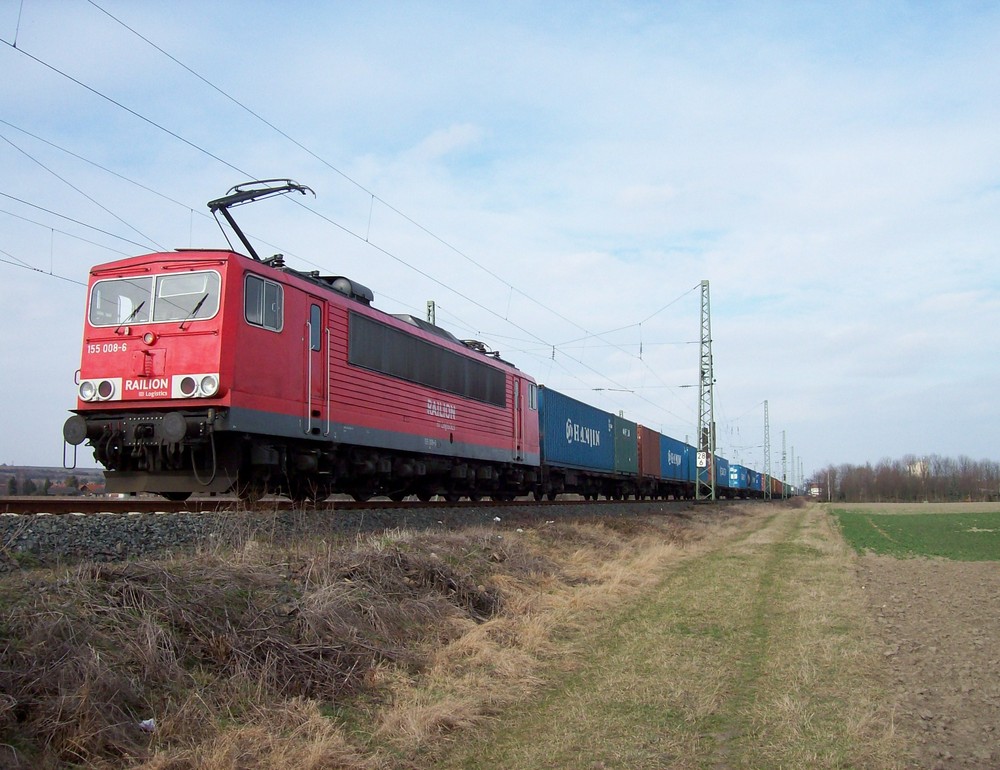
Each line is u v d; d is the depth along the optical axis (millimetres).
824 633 10531
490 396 22594
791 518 48281
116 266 12812
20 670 5457
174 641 6621
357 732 6414
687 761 5895
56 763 4930
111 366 12430
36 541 8664
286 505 13750
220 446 12531
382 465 17234
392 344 17047
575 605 11922
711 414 44188
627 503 32625
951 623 11500
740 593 13820
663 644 9750
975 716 6965
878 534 32656
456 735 6508
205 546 9656
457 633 9422
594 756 6020
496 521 17844
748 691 7781
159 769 5172
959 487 134125
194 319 12180
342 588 8859
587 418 33625
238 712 6242
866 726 6582
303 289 13977
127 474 12703
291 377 13469
